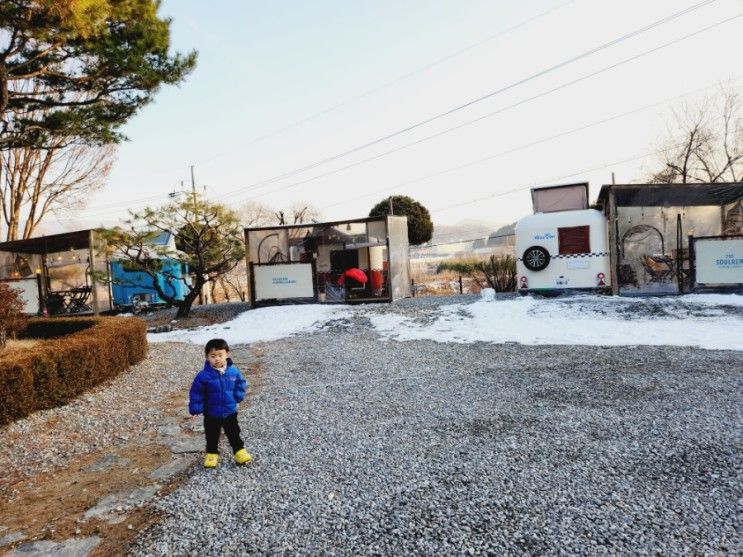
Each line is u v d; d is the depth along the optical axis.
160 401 6.62
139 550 3.02
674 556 2.63
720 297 11.56
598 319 10.78
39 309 17.08
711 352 7.47
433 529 3.03
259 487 3.79
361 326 12.41
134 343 8.92
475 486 3.56
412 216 32.75
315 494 3.60
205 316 16.19
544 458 3.98
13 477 4.34
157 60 10.72
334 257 17.58
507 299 13.79
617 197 12.88
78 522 3.46
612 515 3.07
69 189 24.80
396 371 7.56
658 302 11.49
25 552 3.08
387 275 15.82
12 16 8.22
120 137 11.38
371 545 2.89
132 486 4.03
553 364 7.38
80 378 6.75
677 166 24.83
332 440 4.71
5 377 5.56
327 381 7.20
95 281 16.20
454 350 8.98
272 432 5.09
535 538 2.87
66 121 10.27
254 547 2.96
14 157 21.91
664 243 12.87
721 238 12.17
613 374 6.54
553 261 13.83
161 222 15.00
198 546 3.02
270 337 12.20
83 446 5.02
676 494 3.29
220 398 4.28
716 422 4.55
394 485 3.65
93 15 8.39
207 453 4.29
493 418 5.06
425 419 5.17
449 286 26.61
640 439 4.26
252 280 16.69
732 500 3.18
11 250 17.64
